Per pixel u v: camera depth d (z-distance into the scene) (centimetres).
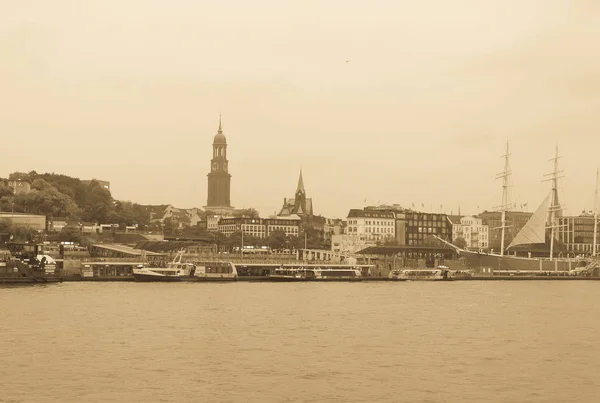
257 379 9475
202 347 11494
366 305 18175
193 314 15438
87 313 15225
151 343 11769
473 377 9756
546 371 10169
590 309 18038
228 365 10238
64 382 9169
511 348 11862
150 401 8431
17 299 17975
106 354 10819
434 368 10244
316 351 11325
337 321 14750
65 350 11050
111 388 8938
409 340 12494
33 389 8838
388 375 9781
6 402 8319
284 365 10288
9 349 11062
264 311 16238
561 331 13812
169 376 9556
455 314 16462
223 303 17850
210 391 8875
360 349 11550
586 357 11169
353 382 9381
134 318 14588
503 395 8919
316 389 9031
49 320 14062
